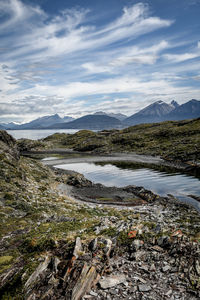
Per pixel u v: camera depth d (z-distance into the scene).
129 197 41.66
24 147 172.12
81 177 58.50
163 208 33.31
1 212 22.91
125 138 153.00
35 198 31.20
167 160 87.69
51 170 67.25
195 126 137.75
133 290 9.87
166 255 12.55
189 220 24.84
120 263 12.05
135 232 15.03
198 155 81.44
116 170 73.12
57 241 14.16
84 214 28.12
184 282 10.13
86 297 9.45
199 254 11.71
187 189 44.78
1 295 9.97
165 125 175.50
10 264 12.63
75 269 10.68
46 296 9.46
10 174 36.47
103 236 15.09
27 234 17.16
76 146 175.88
